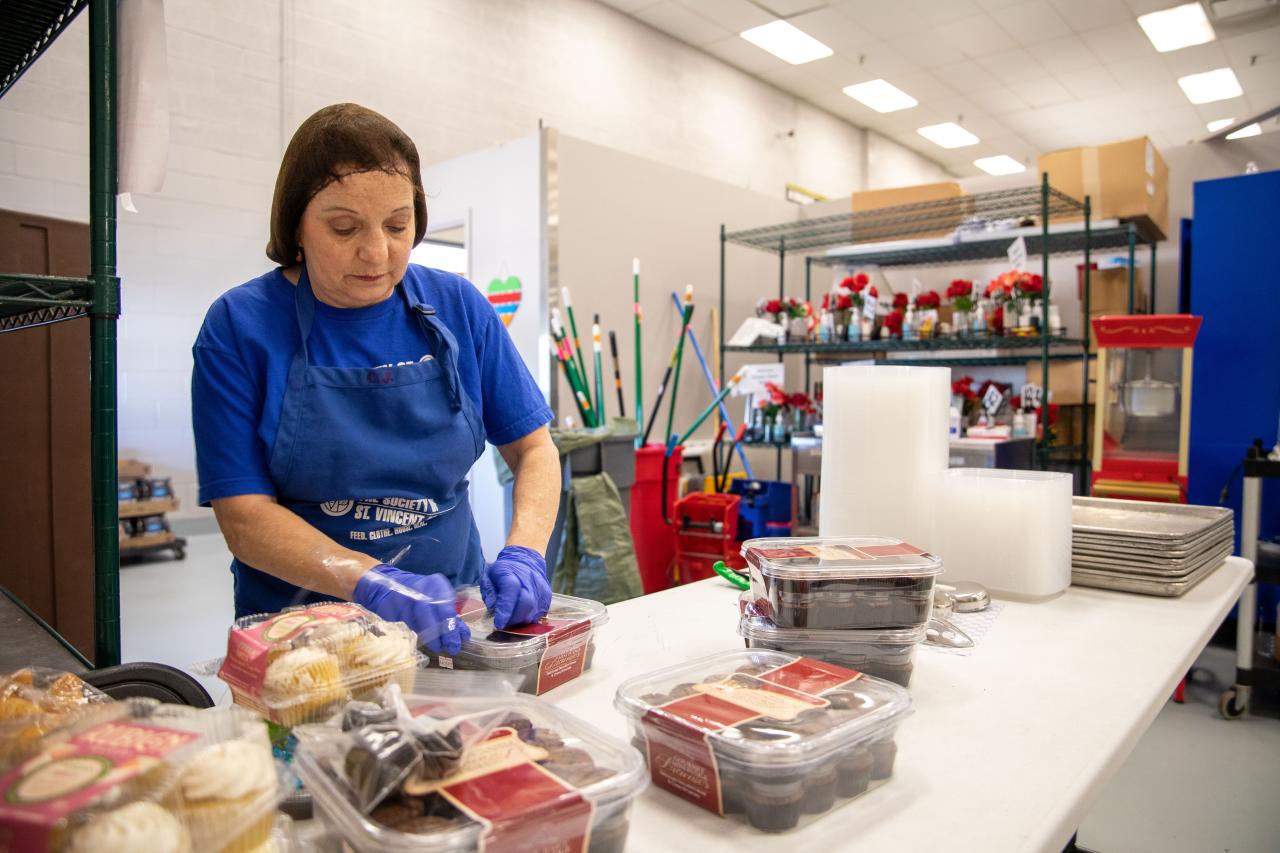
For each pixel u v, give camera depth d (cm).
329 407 110
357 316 114
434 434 117
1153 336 301
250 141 445
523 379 134
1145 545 136
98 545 96
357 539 114
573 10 594
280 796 52
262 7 444
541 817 51
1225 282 342
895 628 92
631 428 322
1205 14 590
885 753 70
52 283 92
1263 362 335
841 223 454
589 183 380
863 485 139
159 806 44
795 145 794
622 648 106
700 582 147
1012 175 428
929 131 881
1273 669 258
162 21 111
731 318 470
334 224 100
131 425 436
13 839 41
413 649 72
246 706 66
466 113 532
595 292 386
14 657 95
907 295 404
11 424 204
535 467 128
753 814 62
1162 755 238
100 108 94
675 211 429
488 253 388
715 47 686
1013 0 577
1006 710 86
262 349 108
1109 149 349
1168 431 313
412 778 52
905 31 635
